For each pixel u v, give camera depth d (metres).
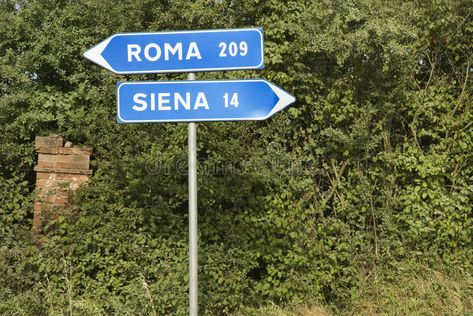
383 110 5.81
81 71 5.89
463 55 6.04
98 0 5.70
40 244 5.14
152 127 5.51
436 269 5.68
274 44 5.68
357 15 5.56
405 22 5.71
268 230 5.38
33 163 5.71
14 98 5.60
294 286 5.32
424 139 6.07
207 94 3.70
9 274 4.89
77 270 5.09
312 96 5.82
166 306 4.92
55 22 5.86
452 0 5.69
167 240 5.24
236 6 5.81
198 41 3.75
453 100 6.01
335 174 5.82
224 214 5.44
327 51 5.56
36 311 4.80
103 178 5.45
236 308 5.18
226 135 5.63
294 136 5.83
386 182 5.86
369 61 5.71
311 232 5.57
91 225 5.16
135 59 3.75
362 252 5.73
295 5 5.87
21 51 5.97
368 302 5.49
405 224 5.81
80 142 5.73
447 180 5.96
